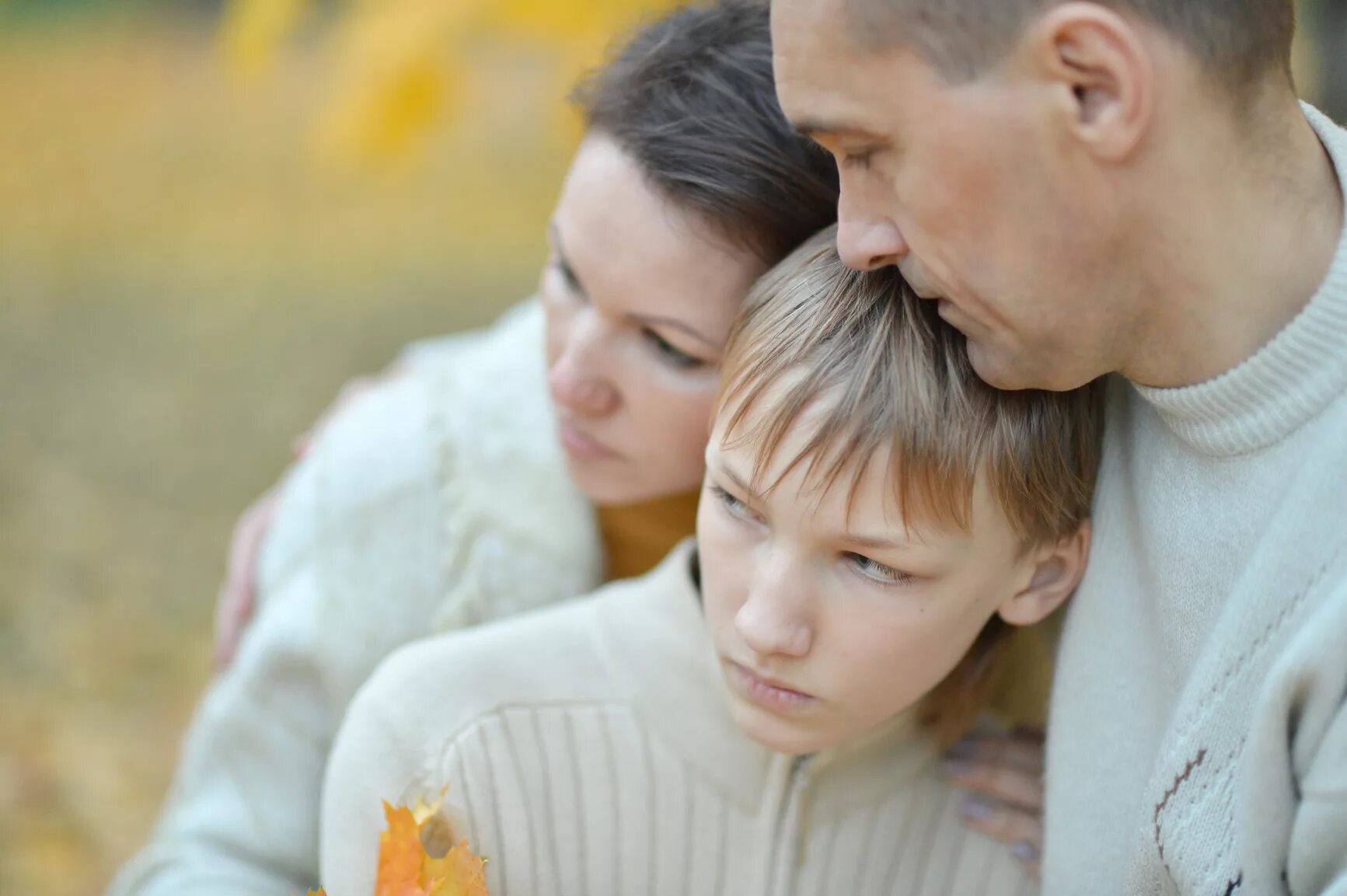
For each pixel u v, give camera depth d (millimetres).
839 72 761
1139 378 878
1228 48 763
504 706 1066
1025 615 1019
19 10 7418
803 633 914
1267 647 859
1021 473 927
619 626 1093
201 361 4023
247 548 1533
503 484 1356
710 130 1045
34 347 4062
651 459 1143
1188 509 918
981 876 1103
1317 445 836
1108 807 1001
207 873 1294
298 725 1350
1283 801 856
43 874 2203
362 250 4938
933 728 1097
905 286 911
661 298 1057
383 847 952
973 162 755
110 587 2992
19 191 5359
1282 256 818
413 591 1340
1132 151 766
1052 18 720
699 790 1064
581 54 2062
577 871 1065
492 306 4438
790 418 884
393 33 2129
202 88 6633
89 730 2566
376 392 1565
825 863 1072
